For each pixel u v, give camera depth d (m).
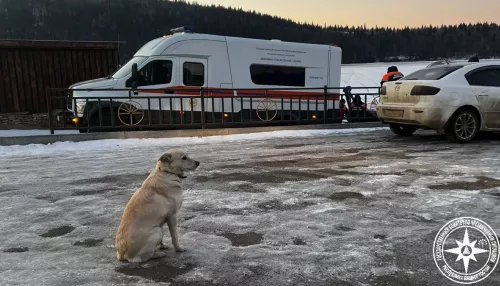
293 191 5.15
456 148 8.16
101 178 6.13
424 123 8.42
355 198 4.79
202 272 2.99
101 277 2.93
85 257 3.31
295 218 4.14
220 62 11.63
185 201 4.79
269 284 2.79
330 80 13.36
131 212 3.21
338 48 13.51
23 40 13.29
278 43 12.40
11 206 4.75
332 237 3.62
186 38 11.23
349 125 12.12
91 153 8.34
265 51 12.22
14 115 13.45
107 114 10.77
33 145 9.05
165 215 3.29
